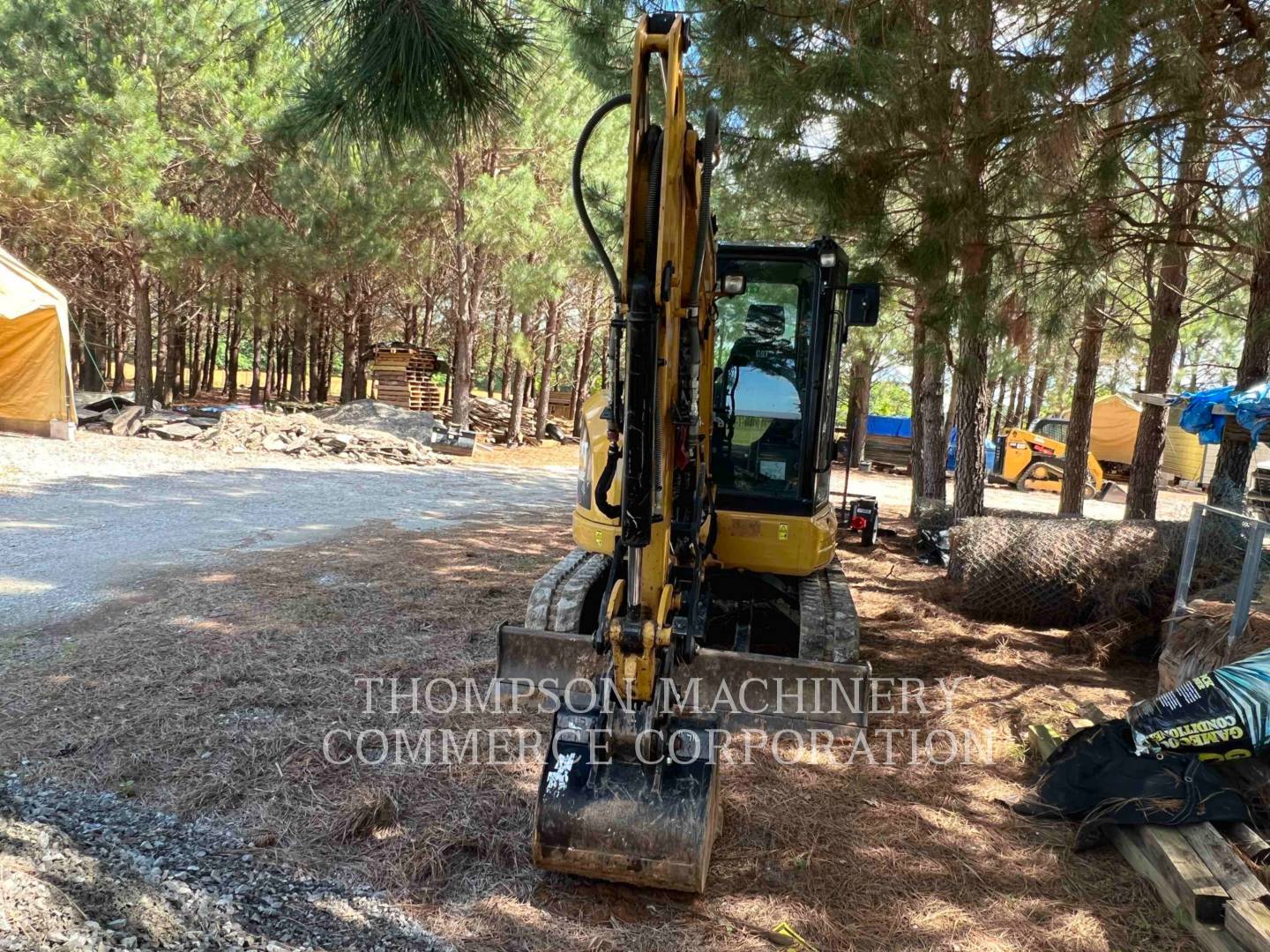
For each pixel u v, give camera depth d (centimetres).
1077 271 478
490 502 1195
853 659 430
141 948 251
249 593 634
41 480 1101
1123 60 410
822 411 473
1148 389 879
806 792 381
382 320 3058
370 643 541
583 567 514
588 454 495
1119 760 362
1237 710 344
